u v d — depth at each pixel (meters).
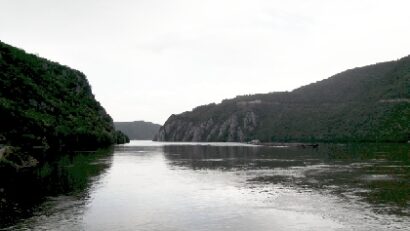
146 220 29.30
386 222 27.98
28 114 100.94
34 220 28.97
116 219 29.55
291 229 26.69
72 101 168.88
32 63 168.12
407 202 35.00
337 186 44.50
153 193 40.84
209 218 29.86
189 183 48.12
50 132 105.56
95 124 163.62
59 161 76.12
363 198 37.03
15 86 123.06
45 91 148.62
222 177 53.81
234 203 35.38
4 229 26.34
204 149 150.75
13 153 63.09
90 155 98.12
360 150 122.31
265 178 52.22
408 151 113.19
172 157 97.81
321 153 109.50
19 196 38.53
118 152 117.62
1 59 139.12
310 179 50.66
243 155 105.06
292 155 102.19
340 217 29.61
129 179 51.75
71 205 34.44
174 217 30.19
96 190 42.50
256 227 27.28
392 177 51.62
